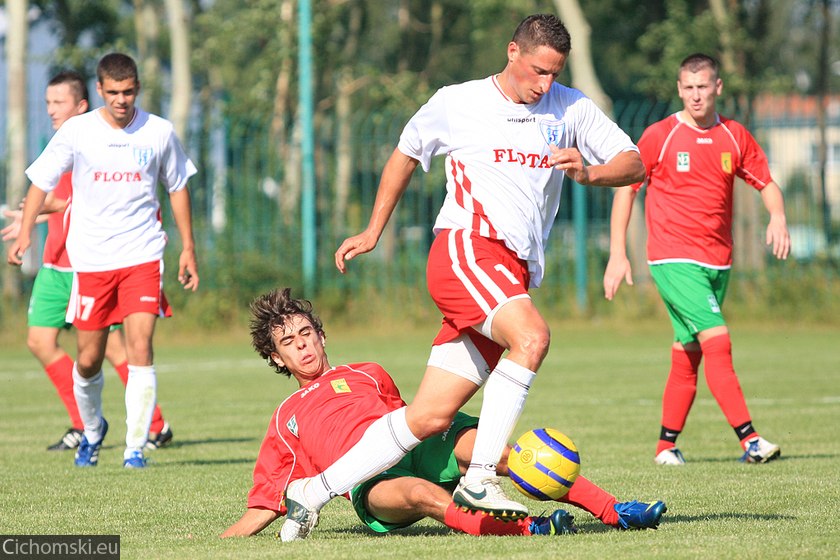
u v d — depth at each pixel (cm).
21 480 2083
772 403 3400
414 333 6625
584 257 7031
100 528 1595
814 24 13588
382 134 6981
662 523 1517
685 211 2392
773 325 6944
